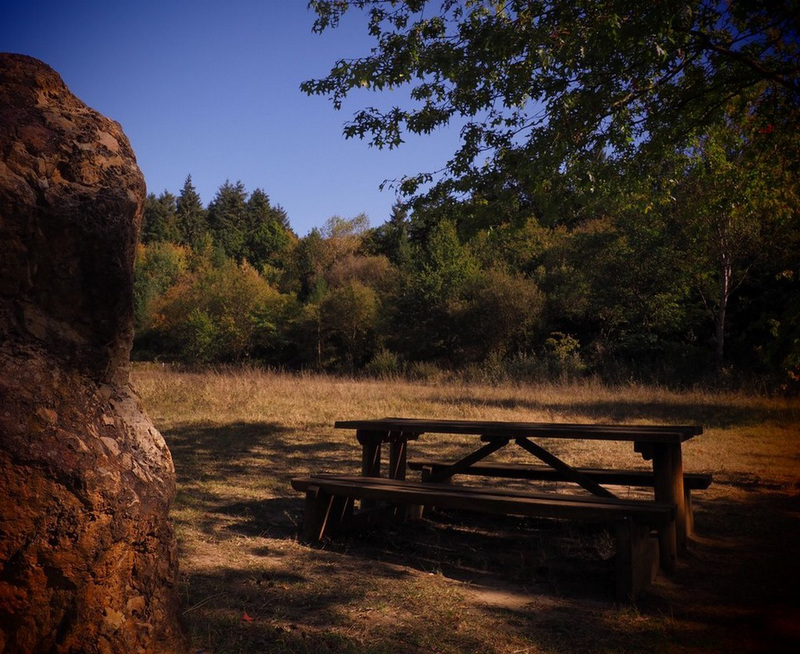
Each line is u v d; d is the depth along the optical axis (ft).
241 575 13.28
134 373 62.64
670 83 30.76
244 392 47.83
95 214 6.57
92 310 6.58
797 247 43.62
